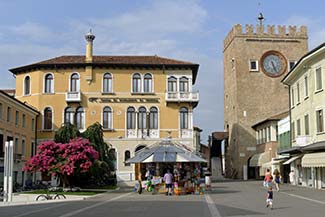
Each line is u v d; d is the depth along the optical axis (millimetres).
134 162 37469
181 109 57938
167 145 38406
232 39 76188
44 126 57688
